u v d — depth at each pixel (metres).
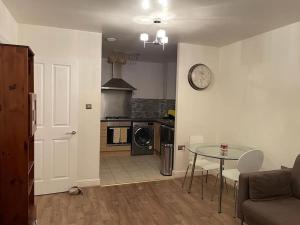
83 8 2.66
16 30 3.21
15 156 2.05
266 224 2.09
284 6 2.47
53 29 3.41
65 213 2.90
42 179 3.39
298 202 2.35
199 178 4.28
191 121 4.32
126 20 3.02
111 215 2.88
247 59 3.71
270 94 3.30
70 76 3.45
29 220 2.20
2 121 2.02
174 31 3.43
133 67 6.41
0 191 2.05
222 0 2.36
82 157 3.70
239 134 3.89
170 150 4.37
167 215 2.91
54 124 3.41
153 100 6.65
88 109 3.68
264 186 2.38
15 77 2.02
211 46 4.31
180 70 4.16
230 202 3.30
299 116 2.90
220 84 4.38
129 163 5.18
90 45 3.61
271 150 3.29
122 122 5.82
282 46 3.12
